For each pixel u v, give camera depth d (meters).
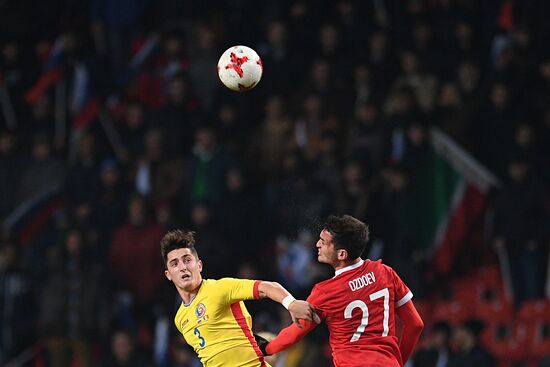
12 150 59.34
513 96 55.38
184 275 30.03
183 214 55.31
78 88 61.41
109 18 63.53
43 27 64.94
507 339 51.78
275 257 53.69
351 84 57.78
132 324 53.47
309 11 60.75
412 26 59.78
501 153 54.12
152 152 56.91
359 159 54.25
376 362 28.78
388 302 29.52
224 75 31.23
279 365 49.69
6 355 53.88
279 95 58.19
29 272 54.97
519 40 58.12
